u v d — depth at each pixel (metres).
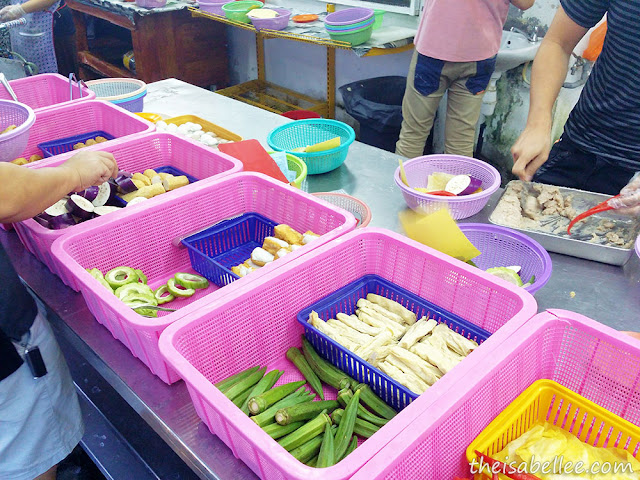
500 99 3.25
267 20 3.45
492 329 1.10
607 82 1.62
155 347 0.99
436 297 1.18
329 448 0.90
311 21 3.70
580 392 1.00
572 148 1.81
